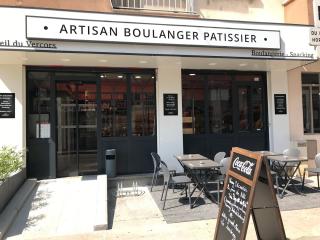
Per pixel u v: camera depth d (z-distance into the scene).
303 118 9.63
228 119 9.12
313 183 7.68
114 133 8.27
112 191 7.37
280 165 7.34
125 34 6.32
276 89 9.18
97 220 5.25
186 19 6.70
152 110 8.50
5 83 7.41
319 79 9.73
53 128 7.86
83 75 8.09
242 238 3.48
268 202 3.95
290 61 7.67
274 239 4.02
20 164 6.56
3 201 5.62
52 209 5.88
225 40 6.87
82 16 6.18
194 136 8.81
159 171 7.31
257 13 9.09
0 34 5.82
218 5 8.80
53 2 7.48
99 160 8.14
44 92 7.89
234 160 4.06
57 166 7.93
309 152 8.41
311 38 6.00
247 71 9.19
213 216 5.62
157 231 4.98
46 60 7.14
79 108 8.09
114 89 8.28
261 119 9.38
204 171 6.71
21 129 7.45
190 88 8.84
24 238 4.79
